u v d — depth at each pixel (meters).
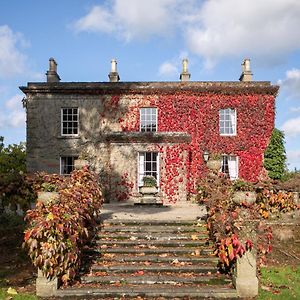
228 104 24.08
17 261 9.26
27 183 11.35
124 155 22.16
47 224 7.29
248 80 25.53
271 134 23.91
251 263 7.36
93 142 23.66
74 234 7.84
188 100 24.05
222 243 7.80
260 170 23.86
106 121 23.81
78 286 7.65
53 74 25.30
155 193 18.48
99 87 23.66
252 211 8.24
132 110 23.94
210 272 8.38
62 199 8.08
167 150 22.20
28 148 23.52
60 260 7.48
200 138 23.92
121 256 9.04
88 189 10.36
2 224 11.16
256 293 7.28
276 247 10.48
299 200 11.88
